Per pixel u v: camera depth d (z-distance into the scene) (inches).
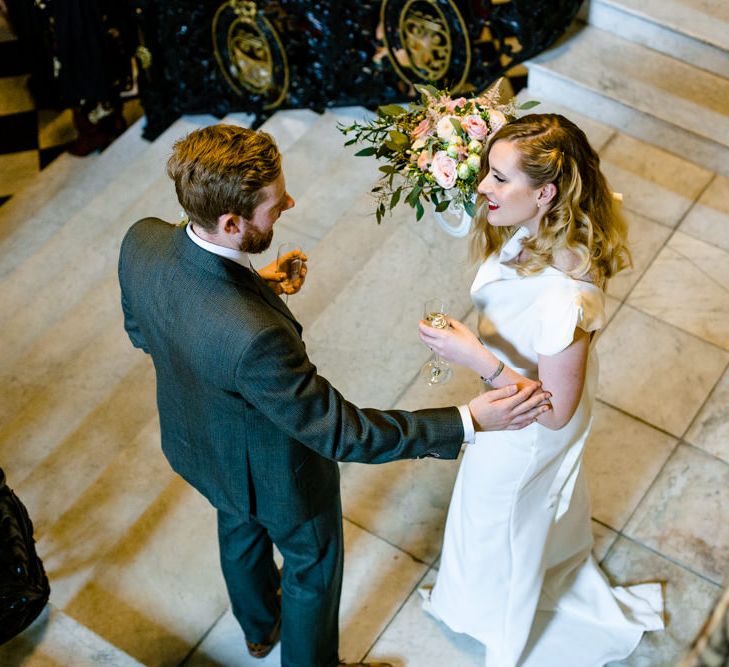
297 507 86.5
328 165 189.9
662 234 155.6
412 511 126.9
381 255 154.9
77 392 167.2
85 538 130.0
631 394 136.6
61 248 205.5
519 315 83.0
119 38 213.5
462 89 187.9
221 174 68.4
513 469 93.5
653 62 172.7
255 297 74.7
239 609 108.2
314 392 75.4
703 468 128.8
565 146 74.9
